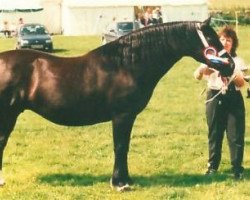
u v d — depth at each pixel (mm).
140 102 8203
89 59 8219
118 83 8078
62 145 11523
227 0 56656
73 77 8086
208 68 8930
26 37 35750
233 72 8156
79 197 8094
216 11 54094
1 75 7996
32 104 8141
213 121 9133
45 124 13555
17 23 51938
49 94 8039
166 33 8094
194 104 16562
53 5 54000
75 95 8062
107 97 8109
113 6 49844
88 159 10391
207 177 9109
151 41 8102
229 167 9828
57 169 9672
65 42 42188
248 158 10422
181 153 10859
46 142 11789
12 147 11305
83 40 43750
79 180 9016
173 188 8484
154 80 8227
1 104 8055
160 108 15859
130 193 8250
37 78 8055
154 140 12000
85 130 12859
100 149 11188
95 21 50500
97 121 8297
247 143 11617
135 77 8094
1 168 8562
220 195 8195
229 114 8945
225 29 8773
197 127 13430
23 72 8047
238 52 31328
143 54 8094
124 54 8109
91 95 8086
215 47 8039
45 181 8945
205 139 12141
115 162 8352
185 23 8117
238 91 8852
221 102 8984
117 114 8164
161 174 9375
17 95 8062
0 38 47500
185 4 48906
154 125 13594
